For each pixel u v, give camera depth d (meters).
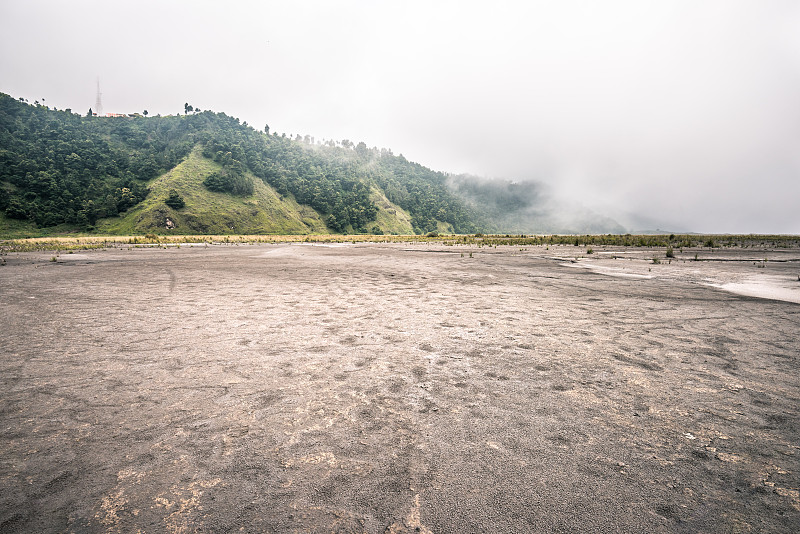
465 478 2.19
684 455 2.40
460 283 10.94
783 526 1.79
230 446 2.56
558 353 4.56
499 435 2.67
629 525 1.82
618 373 3.89
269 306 7.55
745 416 2.93
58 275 13.09
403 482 2.17
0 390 3.51
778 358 4.30
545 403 3.20
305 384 3.63
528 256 21.94
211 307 7.45
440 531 1.78
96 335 5.39
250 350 4.70
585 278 11.89
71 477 2.25
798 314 6.61
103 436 2.71
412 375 3.86
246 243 50.25
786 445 2.51
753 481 2.14
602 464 2.31
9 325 5.98
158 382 3.70
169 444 2.60
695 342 4.98
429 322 6.19
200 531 1.81
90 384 3.64
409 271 14.24
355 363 4.23
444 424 2.84
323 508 1.97
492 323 6.12
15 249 32.72
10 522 1.89
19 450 2.53
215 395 3.39
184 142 162.75
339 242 53.81
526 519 1.86
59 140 146.25
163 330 5.68
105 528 1.85
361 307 7.45
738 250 25.20
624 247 30.25
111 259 21.00
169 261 19.36
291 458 2.41
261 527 1.84
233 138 186.12
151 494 2.10
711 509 1.92
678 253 22.84
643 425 2.80
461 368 4.06
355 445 2.56
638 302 7.84
